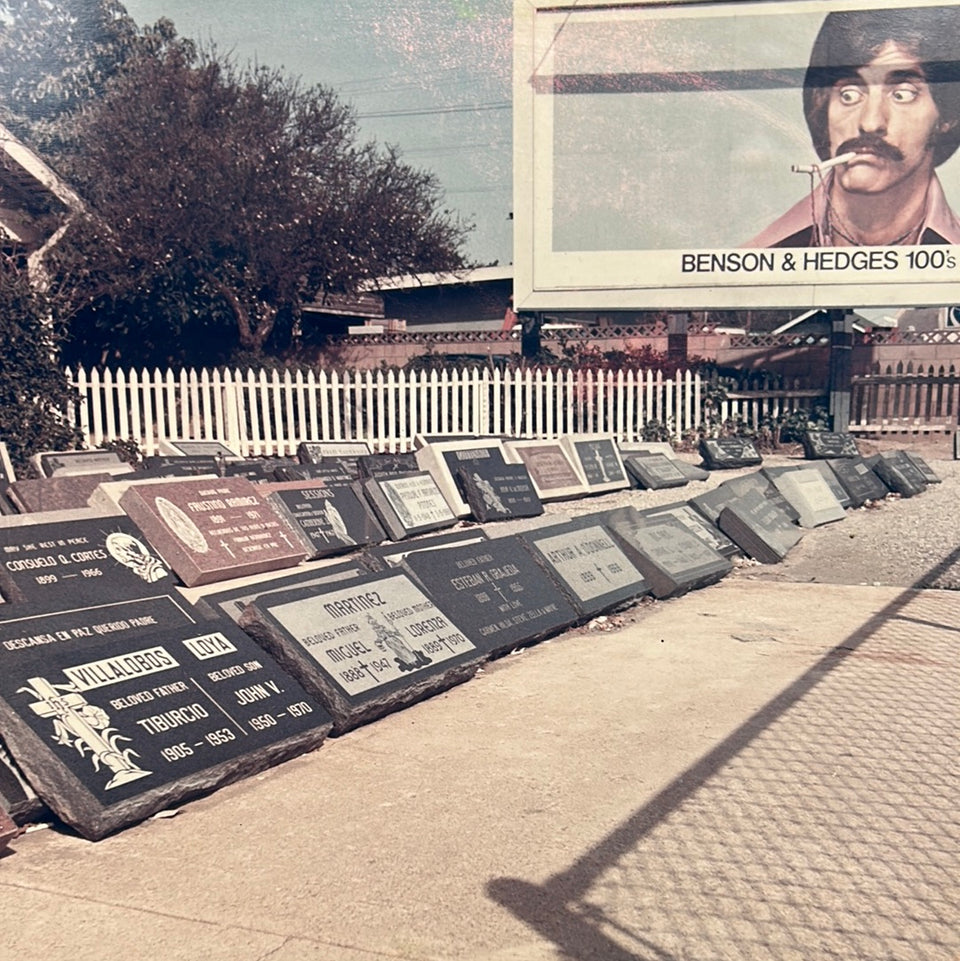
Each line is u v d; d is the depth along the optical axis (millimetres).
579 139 18766
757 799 4156
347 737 4961
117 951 2982
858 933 3111
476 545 6945
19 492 8305
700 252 18797
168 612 5406
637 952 2992
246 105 22281
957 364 20828
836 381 19297
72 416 16359
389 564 6797
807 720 5184
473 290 28750
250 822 3928
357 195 22594
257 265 21922
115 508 6371
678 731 5020
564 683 5898
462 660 5898
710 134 18562
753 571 9641
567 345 22328
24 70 27031
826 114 18375
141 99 22250
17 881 3436
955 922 3184
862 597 8430
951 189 18281
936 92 18125
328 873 3490
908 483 13922
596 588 7617
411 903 3277
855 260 18547
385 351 24047
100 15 27203
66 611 4812
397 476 10031
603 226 18906
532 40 18688
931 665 6242
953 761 4590
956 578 9125
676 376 19047
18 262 21125
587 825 3900
